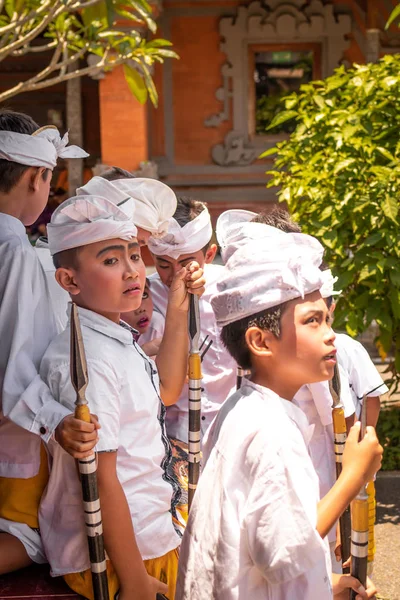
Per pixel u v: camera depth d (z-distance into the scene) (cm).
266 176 1969
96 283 271
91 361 261
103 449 253
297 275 224
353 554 237
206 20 1948
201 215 368
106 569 255
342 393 355
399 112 649
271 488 212
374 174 625
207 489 225
